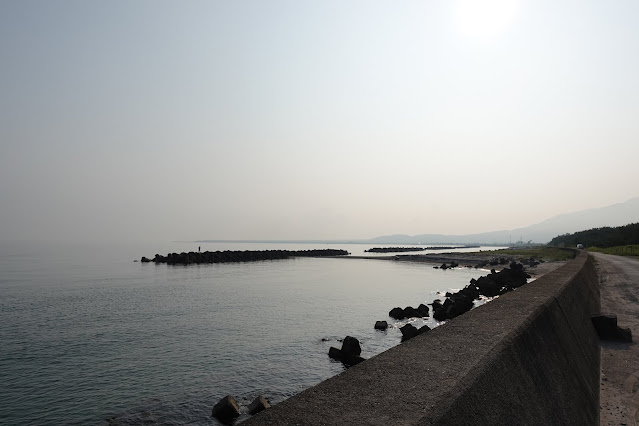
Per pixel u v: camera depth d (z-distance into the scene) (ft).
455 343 13.93
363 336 62.23
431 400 9.06
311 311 83.71
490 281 109.70
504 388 11.57
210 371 46.16
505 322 17.06
